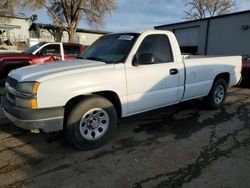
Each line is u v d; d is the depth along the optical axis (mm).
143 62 3990
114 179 2951
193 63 4996
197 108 6059
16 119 3340
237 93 8438
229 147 3846
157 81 4320
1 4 32969
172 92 4633
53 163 3305
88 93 3600
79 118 3523
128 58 3959
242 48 16766
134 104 4094
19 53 9398
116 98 3936
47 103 3246
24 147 3768
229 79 6125
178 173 3092
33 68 3807
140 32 4281
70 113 3494
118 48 4195
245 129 4645
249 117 5414
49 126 3314
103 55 4316
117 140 4078
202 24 19484
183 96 4918
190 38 20859
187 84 4930
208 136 4289
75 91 3406
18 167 3195
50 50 10000
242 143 4000
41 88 3193
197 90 5195
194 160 3422
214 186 2818
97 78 3590
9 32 40500
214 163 3336
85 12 34562
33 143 3912
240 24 16703
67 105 3547
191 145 3914
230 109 6074
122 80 3848
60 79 3320
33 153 3580
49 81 3248
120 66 3855
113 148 3781
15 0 31328
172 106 6188
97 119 3758
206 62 5312
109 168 3195
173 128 4664
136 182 2896
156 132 4449
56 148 3746
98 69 3658
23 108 3242
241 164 3312
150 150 3723
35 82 3209
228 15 17375
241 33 16703
